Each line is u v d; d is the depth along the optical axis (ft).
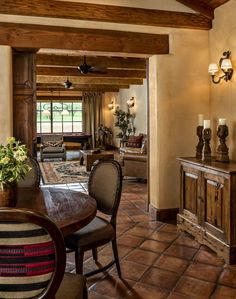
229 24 13.47
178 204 15.08
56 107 49.14
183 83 14.93
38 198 8.32
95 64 25.73
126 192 20.54
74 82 34.17
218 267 9.93
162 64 14.66
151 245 11.71
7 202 6.87
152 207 15.26
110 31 14.06
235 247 10.13
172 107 14.84
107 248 11.48
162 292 8.46
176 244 11.81
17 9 12.73
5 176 6.68
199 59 15.08
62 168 30.35
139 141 32.55
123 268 9.86
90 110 48.78
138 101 35.65
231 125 13.37
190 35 14.93
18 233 4.19
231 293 8.39
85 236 8.05
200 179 11.92
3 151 6.81
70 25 13.57
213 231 11.10
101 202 9.40
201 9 14.56
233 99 13.20
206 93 15.21
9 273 4.36
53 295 4.57
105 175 9.50
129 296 8.27
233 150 13.21
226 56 13.53
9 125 13.00
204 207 11.67
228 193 10.19
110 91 44.09
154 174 15.17
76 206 7.45
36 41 13.15
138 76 30.66
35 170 10.60
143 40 14.43
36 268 4.40
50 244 4.39
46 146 36.37
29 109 14.19
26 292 4.45
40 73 28.27
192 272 9.59
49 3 13.11
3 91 12.87
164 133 14.80
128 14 14.07
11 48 13.10
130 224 14.16
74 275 6.15
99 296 8.28
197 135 14.05
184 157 14.17
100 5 13.74
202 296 8.26
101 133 47.47
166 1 14.49
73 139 43.19
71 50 13.69
